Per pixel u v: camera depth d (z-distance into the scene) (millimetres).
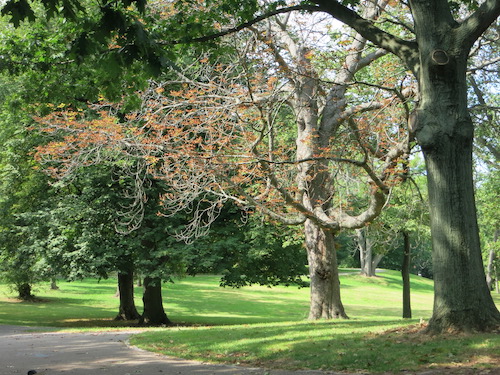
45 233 26688
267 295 50125
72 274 24672
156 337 14633
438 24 10695
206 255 25109
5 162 28312
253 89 15148
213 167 14719
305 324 16500
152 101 15938
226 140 14719
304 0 12086
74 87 13852
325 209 19516
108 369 9656
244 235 26406
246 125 15469
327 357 9969
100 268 25094
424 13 10766
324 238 20219
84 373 9211
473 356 8711
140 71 12258
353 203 22906
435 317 10648
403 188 21781
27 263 28312
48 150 16750
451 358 8750
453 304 10398
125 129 16594
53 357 11516
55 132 17203
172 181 16031
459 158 10586
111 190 24594
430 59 10492
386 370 8648
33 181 27281
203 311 38031
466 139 10609
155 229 24156
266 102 14820
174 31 12336
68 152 18438
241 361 10578
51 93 13883
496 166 20844
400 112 15562
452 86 10617
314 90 17750
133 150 17781
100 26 7723
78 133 16219
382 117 15648
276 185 14812
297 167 18562
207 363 10430
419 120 10727
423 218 22812
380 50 18141
